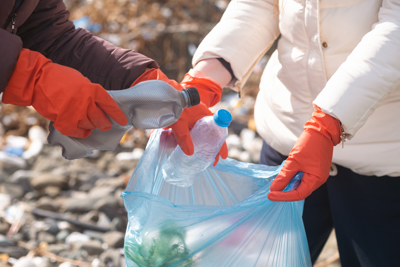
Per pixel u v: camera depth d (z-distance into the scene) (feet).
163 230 4.06
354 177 5.05
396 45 4.11
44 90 3.76
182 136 4.29
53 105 3.76
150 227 4.07
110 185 9.59
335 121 4.30
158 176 4.50
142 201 4.12
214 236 4.12
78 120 3.80
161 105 3.94
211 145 4.31
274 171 4.64
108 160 10.61
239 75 5.26
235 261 4.18
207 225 4.11
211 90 4.97
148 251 4.08
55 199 9.25
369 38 4.23
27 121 11.85
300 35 4.76
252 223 4.21
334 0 4.49
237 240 4.18
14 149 10.70
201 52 5.25
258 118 5.73
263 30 5.29
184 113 4.42
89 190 9.62
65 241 8.13
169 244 4.07
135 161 10.55
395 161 4.69
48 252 7.70
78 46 4.67
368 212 5.07
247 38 5.21
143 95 3.87
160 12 14.80
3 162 10.05
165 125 4.02
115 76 4.63
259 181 4.71
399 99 4.56
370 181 4.94
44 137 11.30
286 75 5.02
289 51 4.96
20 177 9.61
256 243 4.22
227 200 4.67
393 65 4.13
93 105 3.78
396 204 4.89
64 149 4.21
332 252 8.24
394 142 4.66
